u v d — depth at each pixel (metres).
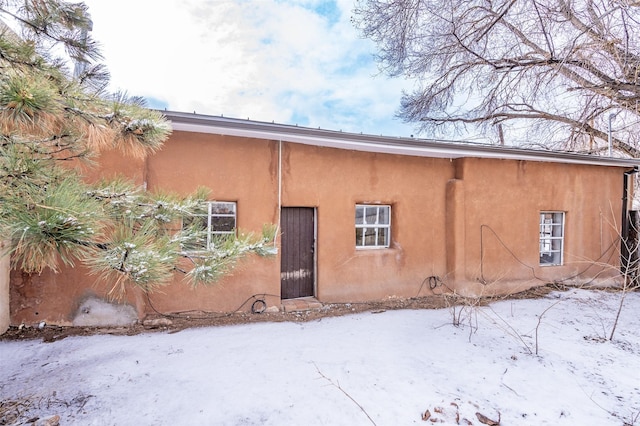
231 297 4.72
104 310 4.03
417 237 6.05
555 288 6.65
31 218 1.18
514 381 2.89
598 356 3.49
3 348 3.30
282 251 5.31
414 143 5.22
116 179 2.27
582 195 7.17
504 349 3.60
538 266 6.73
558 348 3.68
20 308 3.82
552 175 6.90
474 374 2.99
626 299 6.06
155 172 4.30
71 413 2.21
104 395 2.44
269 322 4.45
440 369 3.07
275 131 4.32
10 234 1.17
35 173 1.43
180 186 4.42
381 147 5.29
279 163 5.02
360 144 5.07
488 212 6.35
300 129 4.44
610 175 7.46
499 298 5.98
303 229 5.46
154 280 1.59
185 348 3.41
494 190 6.41
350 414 2.32
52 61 2.00
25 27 2.19
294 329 4.18
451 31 9.84
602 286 7.07
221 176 4.66
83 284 3.97
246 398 2.46
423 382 2.80
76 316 3.95
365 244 6.04
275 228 2.45
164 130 2.20
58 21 2.26
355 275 5.59
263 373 2.87
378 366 3.07
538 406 2.52
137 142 2.18
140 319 4.18
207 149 4.58
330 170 5.43
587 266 7.20
